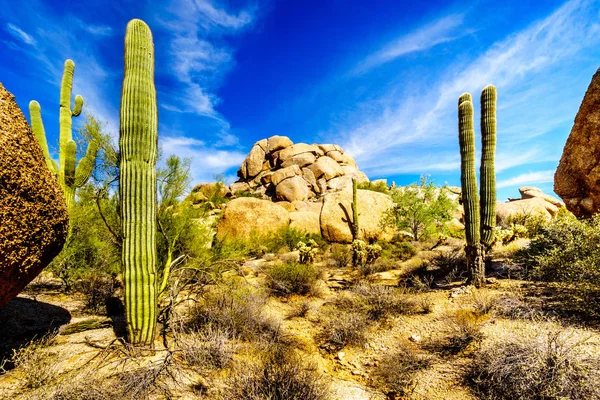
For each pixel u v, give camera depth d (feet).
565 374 8.79
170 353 11.10
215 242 24.21
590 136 26.66
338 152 127.65
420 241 52.34
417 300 18.95
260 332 15.14
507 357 10.19
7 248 9.29
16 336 13.15
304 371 11.31
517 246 29.66
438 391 10.78
